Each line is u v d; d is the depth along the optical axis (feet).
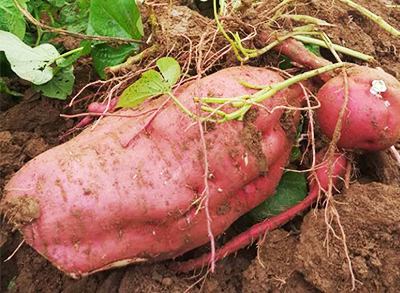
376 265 1.20
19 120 1.55
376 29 1.80
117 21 1.41
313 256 1.24
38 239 1.15
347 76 1.29
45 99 1.57
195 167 1.20
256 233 1.35
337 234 1.24
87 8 1.59
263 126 1.26
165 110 1.23
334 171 1.35
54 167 1.17
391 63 1.73
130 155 1.19
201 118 1.17
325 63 1.33
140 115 1.24
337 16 1.72
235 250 1.35
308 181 1.43
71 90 1.55
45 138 1.55
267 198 1.41
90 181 1.15
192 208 1.21
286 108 1.28
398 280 1.20
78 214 1.14
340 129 1.27
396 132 1.28
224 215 1.26
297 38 1.39
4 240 1.36
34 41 1.66
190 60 1.34
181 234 1.22
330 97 1.28
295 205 1.38
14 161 1.45
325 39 1.40
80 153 1.19
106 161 1.17
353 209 1.27
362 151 1.37
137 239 1.20
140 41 1.42
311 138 1.35
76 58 1.48
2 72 1.64
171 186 1.18
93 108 1.40
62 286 1.34
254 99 1.20
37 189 1.15
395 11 1.89
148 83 1.20
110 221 1.16
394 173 1.44
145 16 1.59
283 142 1.31
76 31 1.63
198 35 1.42
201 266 1.33
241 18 1.39
